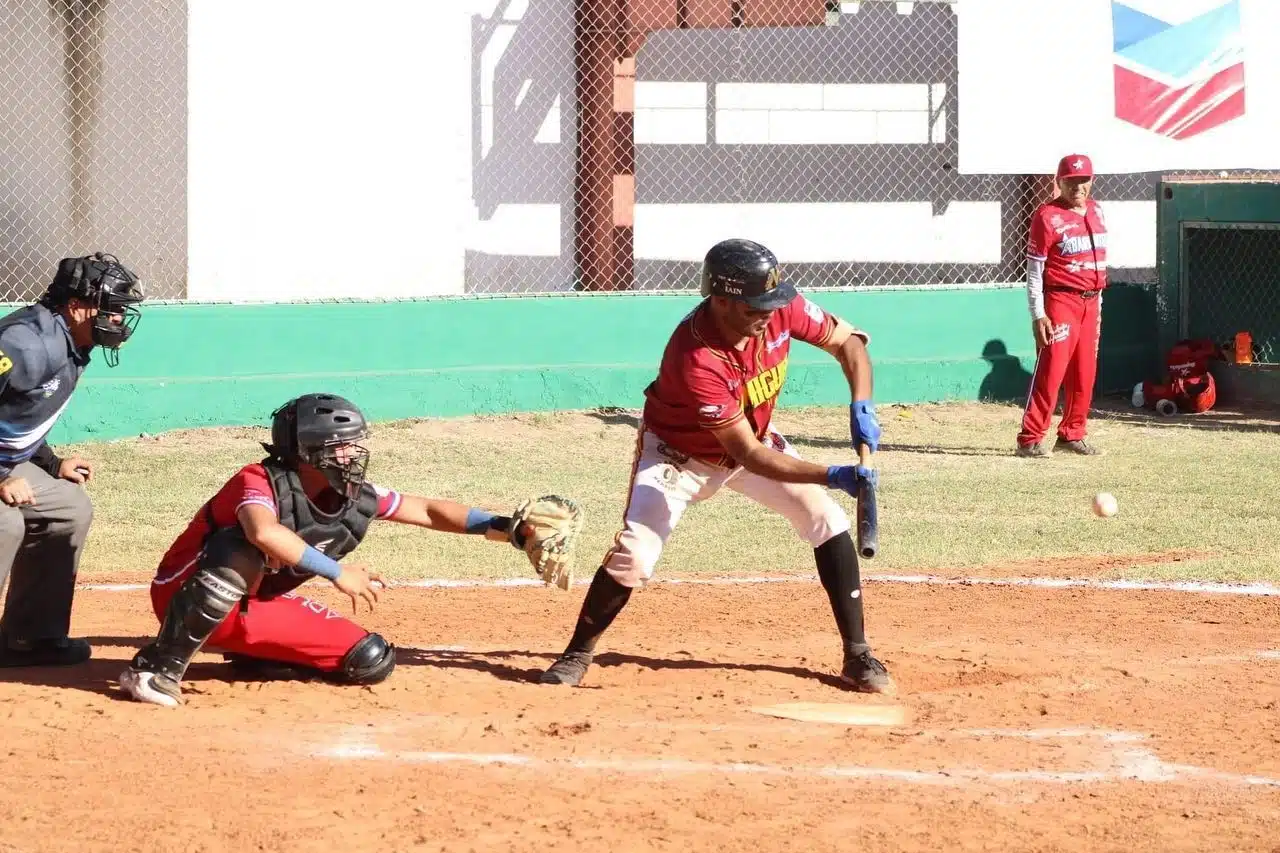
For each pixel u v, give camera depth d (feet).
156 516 130.52
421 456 159.02
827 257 225.15
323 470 68.80
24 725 66.03
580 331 186.09
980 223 230.07
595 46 204.74
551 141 207.82
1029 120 198.18
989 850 52.60
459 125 201.57
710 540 123.65
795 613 97.14
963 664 81.61
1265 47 203.21
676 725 68.90
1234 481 150.00
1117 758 64.49
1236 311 214.69
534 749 64.08
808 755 64.13
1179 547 120.26
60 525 76.95
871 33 222.69
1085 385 167.53
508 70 204.03
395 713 69.77
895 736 67.62
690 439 73.92
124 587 104.53
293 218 193.88
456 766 61.16
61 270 72.64
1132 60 199.72
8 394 71.10
